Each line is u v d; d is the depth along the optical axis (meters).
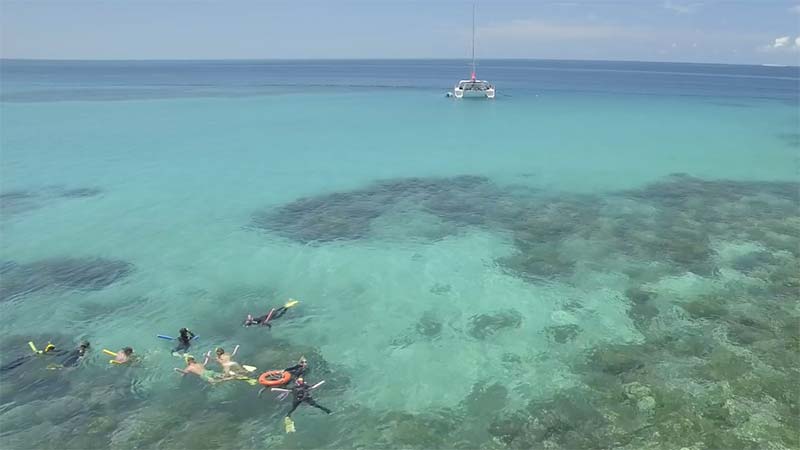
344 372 13.52
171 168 32.94
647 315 15.59
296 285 18.05
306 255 20.31
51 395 12.76
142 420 11.88
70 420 11.92
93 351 14.45
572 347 14.24
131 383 13.14
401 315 16.12
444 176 30.73
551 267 18.78
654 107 65.62
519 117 55.38
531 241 21.05
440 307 16.52
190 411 12.16
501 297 16.98
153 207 25.66
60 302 17.03
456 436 11.34
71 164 33.78
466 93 76.62
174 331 15.45
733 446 10.61
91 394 12.76
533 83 127.06
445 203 25.81
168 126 48.53
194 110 60.94
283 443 11.26
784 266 18.30
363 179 30.22
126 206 25.83
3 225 23.30
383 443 11.21
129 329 15.52
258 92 88.56
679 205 24.97
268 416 12.01
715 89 104.62
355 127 48.44
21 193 27.78
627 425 11.34
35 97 74.81
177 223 23.62
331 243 21.38
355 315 16.17
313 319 16.02
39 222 23.69
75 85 103.88
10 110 59.06
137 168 32.91
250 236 22.16
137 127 47.78
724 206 24.70
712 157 34.97
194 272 19.03
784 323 14.89
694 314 15.50
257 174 31.48
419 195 27.14
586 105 68.12
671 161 33.91
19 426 11.77
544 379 13.02
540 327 15.25
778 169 31.67
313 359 14.05
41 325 15.76
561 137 42.88
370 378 13.28
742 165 32.72
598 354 13.85
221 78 140.25
